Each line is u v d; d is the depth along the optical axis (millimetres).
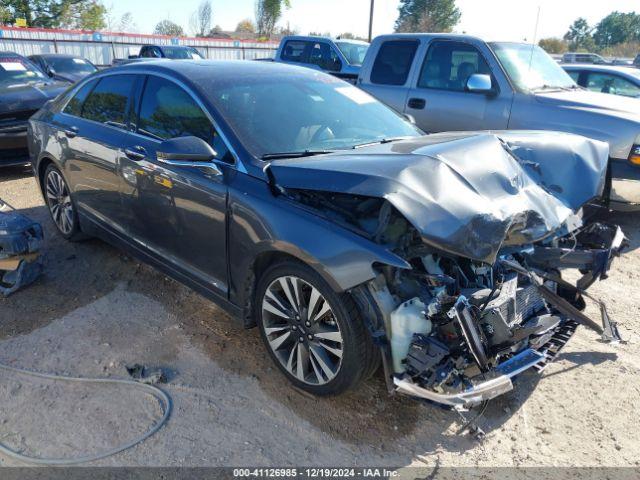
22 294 4023
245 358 3291
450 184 2568
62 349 3330
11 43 24156
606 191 4379
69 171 4543
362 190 2473
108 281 4266
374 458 2549
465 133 3586
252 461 2508
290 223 2721
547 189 3264
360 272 2457
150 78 3846
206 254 3309
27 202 6348
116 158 3900
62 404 2836
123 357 3266
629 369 3250
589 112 5477
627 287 4445
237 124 3240
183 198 3336
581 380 3143
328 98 3816
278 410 2850
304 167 2744
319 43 11672
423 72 6625
